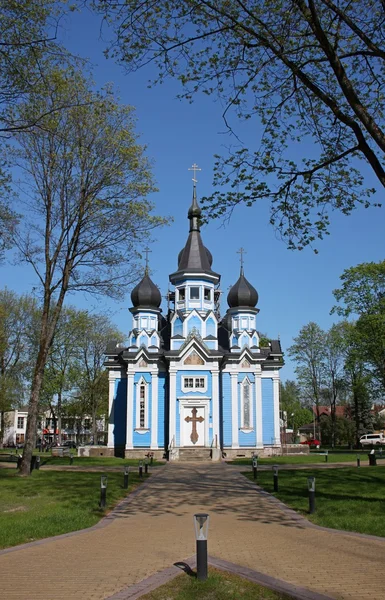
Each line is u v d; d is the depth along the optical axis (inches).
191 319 1889.8
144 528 564.1
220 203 708.7
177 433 1750.7
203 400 1770.4
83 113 1066.7
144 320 1975.9
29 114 809.5
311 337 2741.1
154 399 1828.2
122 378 1950.1
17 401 2340.1
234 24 614.9
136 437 1807.3
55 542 493.4
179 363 1798.7
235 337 1943.9
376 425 3651.6
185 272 1935.3
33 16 641.6
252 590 348.5
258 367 1871.3
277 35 627.5
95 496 767.7
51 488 863.7
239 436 1822.1
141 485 960.9
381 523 547.2
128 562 419.2
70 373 2401.6
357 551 449.1
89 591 346.9
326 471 1155.9
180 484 976.3
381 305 2100.1
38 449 2647.6
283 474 1109.7
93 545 480.7
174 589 348.8
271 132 695.7
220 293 2220.7
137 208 1089.4
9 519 589.0
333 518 587.2
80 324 2324.1
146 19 593.6
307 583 362.3
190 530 550.9
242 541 491.8
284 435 2452.0
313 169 692.1
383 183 602.5
